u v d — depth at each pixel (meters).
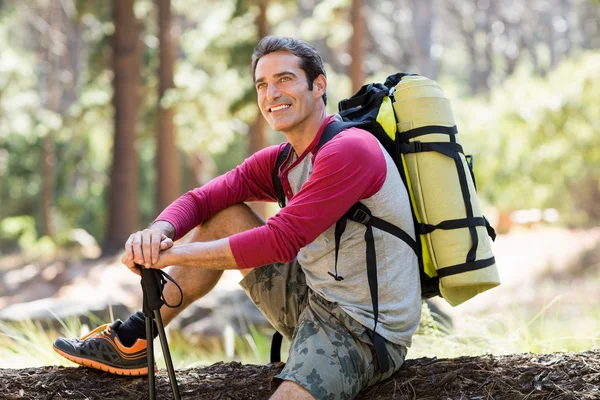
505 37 38.50
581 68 16.91
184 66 19.59
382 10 36.00
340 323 2.89
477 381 3.06
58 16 29.64
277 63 2.97
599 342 4.68
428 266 3.03
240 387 3.17
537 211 18.11
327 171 2.79
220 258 2.81
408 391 3.05
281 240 2.78
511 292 12.63
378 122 3.00
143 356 3.18
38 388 3.10
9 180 26.27
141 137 20.45
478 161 18.31
